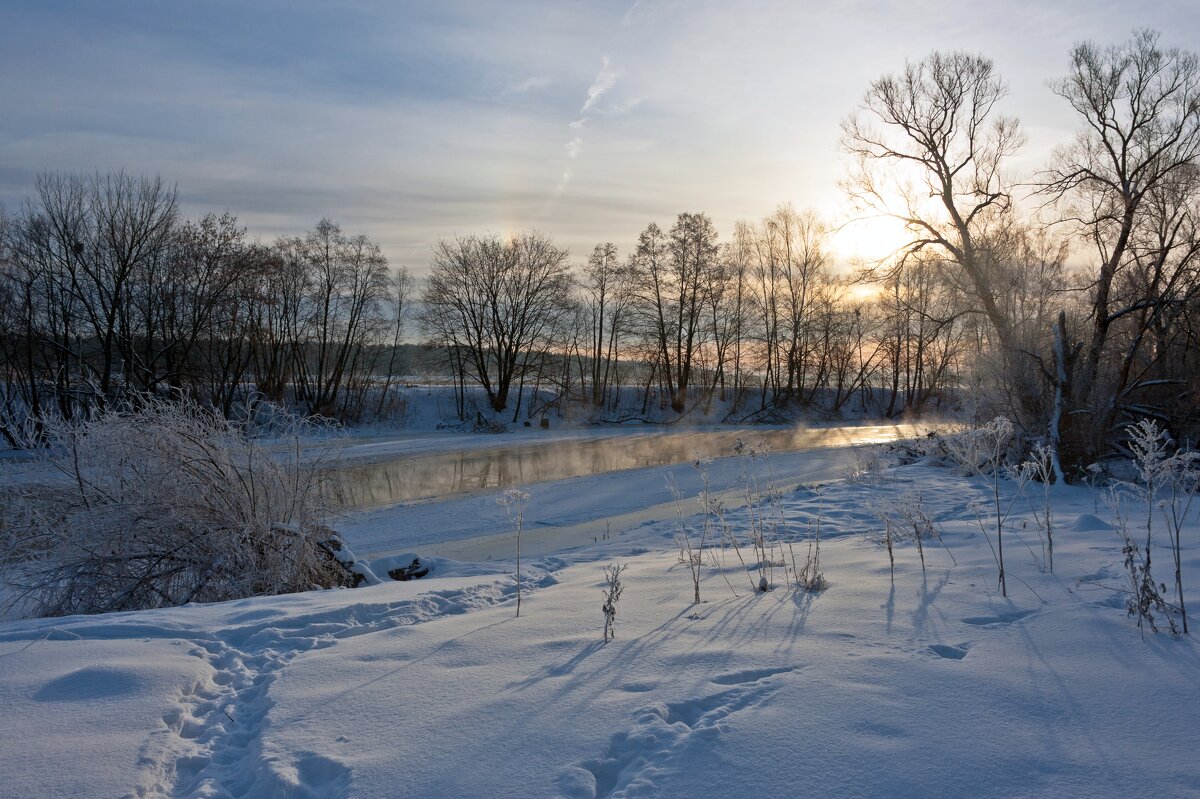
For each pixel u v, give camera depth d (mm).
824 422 51531
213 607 6027
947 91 21188
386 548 13906
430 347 49781
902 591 5266
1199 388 16344
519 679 3791
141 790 2822
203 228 34062
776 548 8016
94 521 8539
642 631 4559
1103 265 17016
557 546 13258
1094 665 3611
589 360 54688
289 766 2918
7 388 30156
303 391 46406
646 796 2578
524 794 2650
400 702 3547
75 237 31422
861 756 2775
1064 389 15930
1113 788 2512
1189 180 17484
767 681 3537
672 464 25875
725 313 53781
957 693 3316
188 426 9117
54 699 3664
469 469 25906
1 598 8891
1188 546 6582
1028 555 6441
